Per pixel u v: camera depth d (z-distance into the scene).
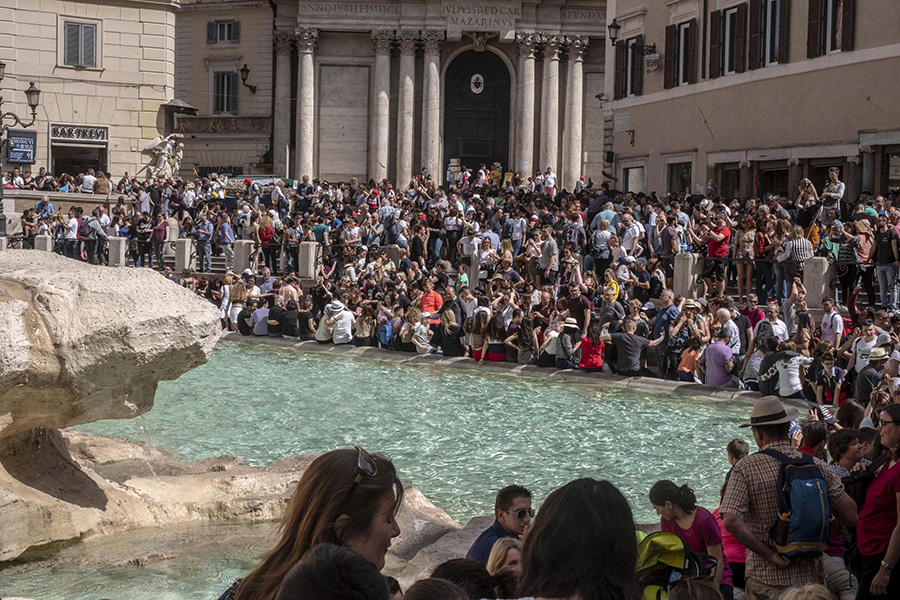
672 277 24.64
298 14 52.62
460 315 22.94
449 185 53.97
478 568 4.58
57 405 9.13
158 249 34.59
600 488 3.77
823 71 29.52
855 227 20.94
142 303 9.29
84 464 11.72
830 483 7.13
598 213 27.72
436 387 19.59
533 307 22.17
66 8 44.03
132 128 45.38
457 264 30.64
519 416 16.78
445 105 54.81
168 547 9.48
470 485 12.67
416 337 23.27
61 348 8.87
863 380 15.27
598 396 18.62
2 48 43.16
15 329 8.65
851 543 8.00
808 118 30.09
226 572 8.92
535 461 13.88
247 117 54.84
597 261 25.22
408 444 14.81
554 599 3.64
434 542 9.64
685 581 4.86
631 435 15.39
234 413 16.84
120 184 40.62
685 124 35.50
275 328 26.30
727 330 18.64
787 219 21.69
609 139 40.25
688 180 35.94
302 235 32.53
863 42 28.17
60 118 44.31
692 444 14.84
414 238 30.03
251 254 33.16
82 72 44.47
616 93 39.62
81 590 8.41
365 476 3.94
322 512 3.91
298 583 2.88
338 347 24.55
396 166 54.00
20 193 36.72
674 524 6.92
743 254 22.33
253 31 54.81
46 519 9.21
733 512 6.71
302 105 53.03
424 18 52.62
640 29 38.09
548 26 53.06
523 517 6.36
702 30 34.59
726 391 18.28
